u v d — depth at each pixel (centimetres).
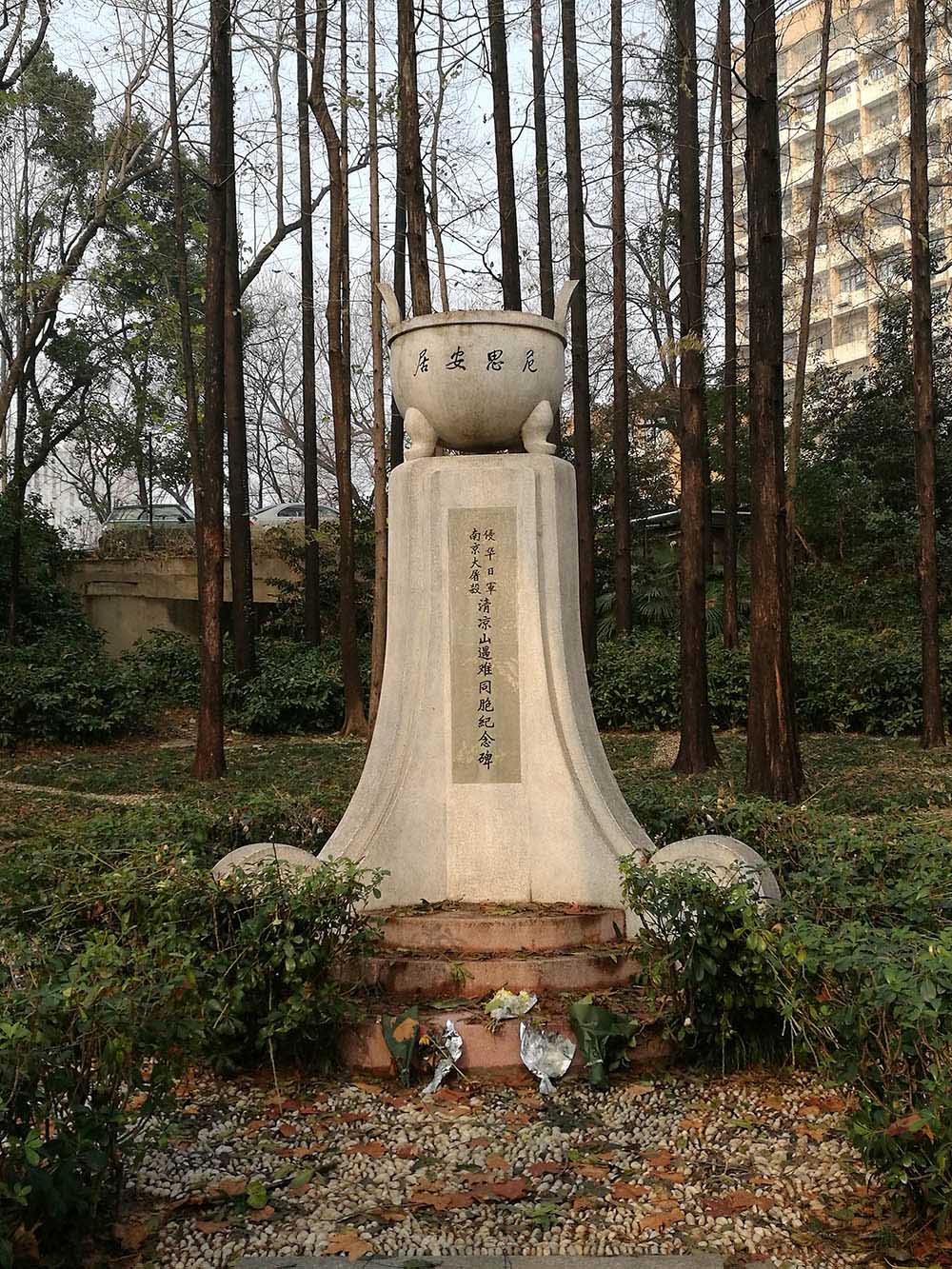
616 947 464
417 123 1084
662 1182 321
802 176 2725
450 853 518
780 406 925
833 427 2267
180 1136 356
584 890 505
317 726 1684
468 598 529
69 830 514
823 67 1591
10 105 1442
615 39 1584
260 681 1708
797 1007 340
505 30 1435
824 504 2108
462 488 532
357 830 508
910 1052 279
